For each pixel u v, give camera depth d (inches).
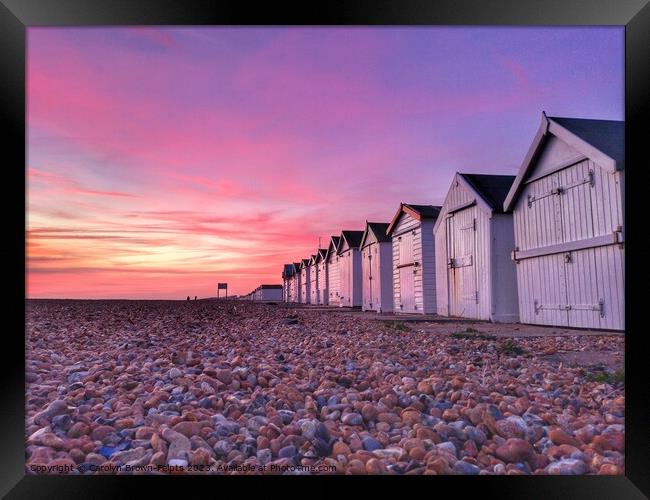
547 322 412.8
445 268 585.3
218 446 129.4
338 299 1071.0
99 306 855.1
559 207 396.5
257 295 2282.2
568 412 156.5
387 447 130.2
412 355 265.4
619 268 332.2
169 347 302.5
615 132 375.9
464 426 142.4
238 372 207.9
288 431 135.8
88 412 158.1
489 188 520.1
